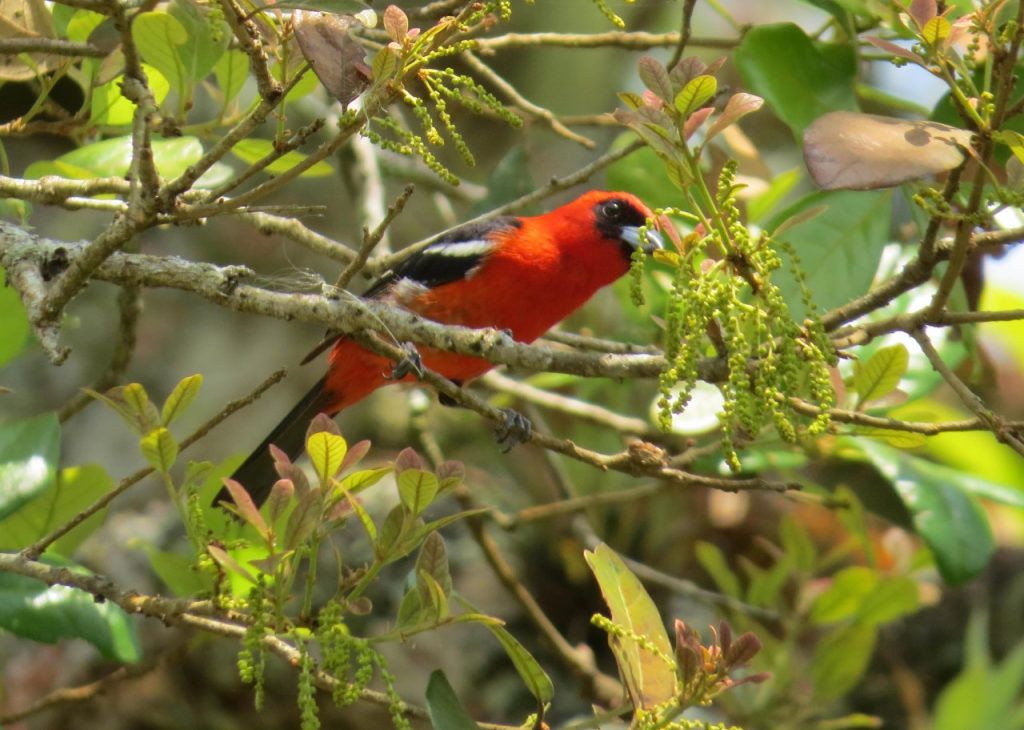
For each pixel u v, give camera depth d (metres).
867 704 13.84
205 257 16.45
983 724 11.39
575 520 12.93
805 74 9.27
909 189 8.98
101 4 5.74
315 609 12.69
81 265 6.45
